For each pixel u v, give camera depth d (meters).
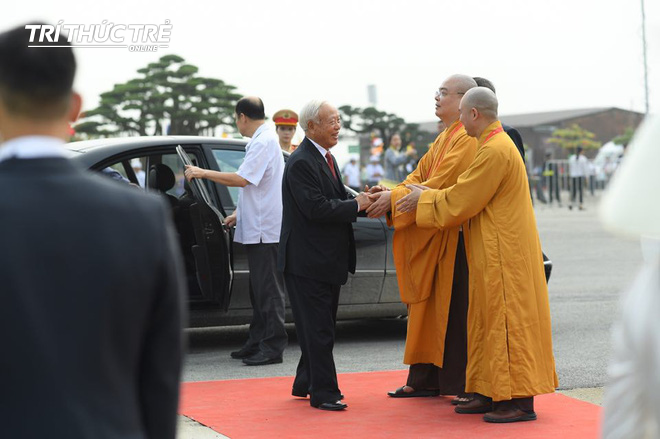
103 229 1.69
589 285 11.75
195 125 52.31
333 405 5.39
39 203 1.67
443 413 5.33
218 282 6.80
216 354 7.43
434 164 5.69
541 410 5.39
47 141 1.74
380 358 7.19
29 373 1.60
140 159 7.63
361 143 46.44
